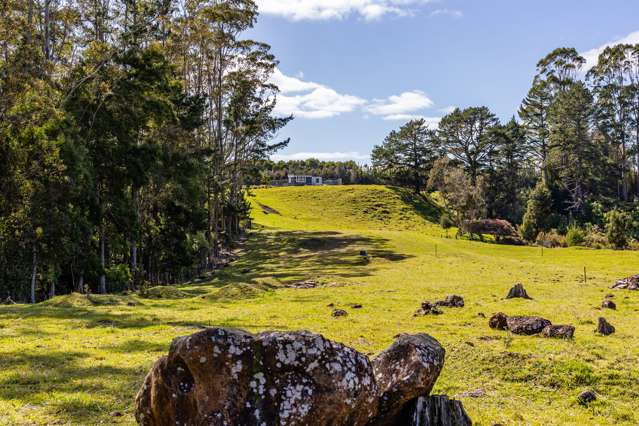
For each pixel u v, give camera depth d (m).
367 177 188.00
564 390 15.58
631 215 102.81
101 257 50.72
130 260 60.50
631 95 134.00
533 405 14.41
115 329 23.59
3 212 41.75
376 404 9.12
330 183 189.00
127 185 53.34
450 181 105.38
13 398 13.15
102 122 51.41
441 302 30.17
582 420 13.26
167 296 39.75
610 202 113.62
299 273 54.12
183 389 8.38
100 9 54.09
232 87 73.50
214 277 57.25
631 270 50.22
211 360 8.30
